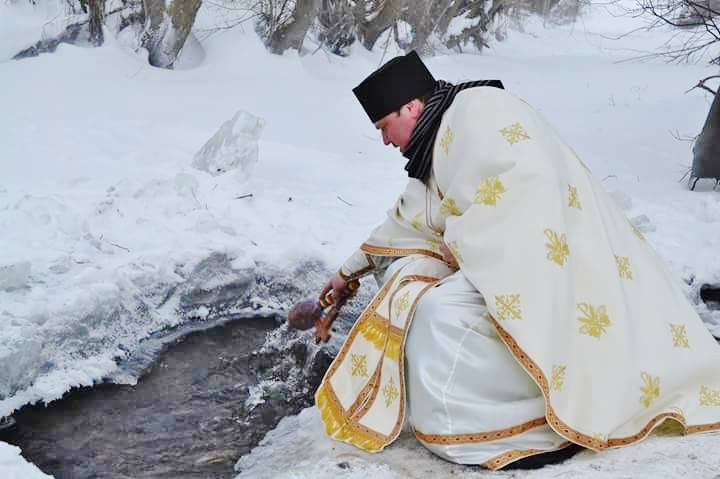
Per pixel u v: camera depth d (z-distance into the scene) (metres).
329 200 6.32
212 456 3.63
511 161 3.13
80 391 4.05
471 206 3.15
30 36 9.87
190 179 5.66
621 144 8.94
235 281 4.98
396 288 3.37
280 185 6.53
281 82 10.13
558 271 3.04
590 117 10.24
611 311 3.07
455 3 14.40
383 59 12.73
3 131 7.01
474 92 3.33
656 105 11.00
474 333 3.04
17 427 3.75
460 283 3.16
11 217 5.05
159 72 9.73
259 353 4.52
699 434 3.11
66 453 3.61
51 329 4.12
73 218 5.09
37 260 4.65
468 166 3.19
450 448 3.02
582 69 14.40
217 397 4.09
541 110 10.56
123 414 3.90
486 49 16.39
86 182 5.93
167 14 9.84
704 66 15.12
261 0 10.88
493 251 3.07
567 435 2.91
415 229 3.54
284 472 3.17
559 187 3.14
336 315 3.84
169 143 7.25
